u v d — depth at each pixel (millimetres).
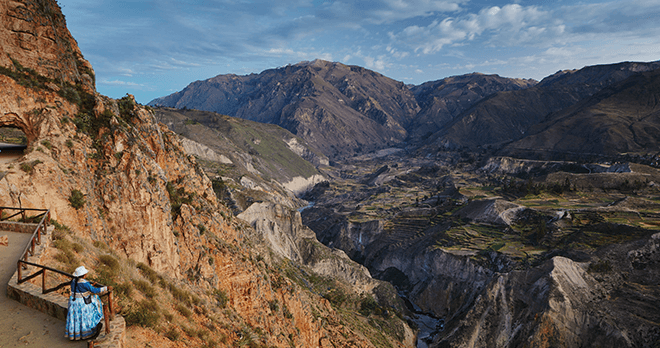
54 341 10750
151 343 15109
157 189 24906
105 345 10531
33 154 19797
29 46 22000
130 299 17172
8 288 12930
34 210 18219
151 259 23641
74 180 20828
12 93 21016
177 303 21656
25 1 21734
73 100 23391
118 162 23375
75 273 10930
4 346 10180
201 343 19062
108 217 22641
